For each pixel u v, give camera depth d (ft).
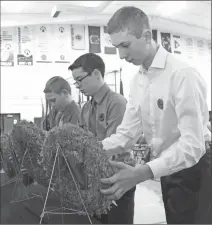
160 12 20.30
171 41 23.30
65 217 3.62
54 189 3.19
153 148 4.04
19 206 4.28
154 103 3.80
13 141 4.45
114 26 3.24
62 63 20.36
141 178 2.94
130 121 4.25
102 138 4.86
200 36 24.29
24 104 19.35
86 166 2.77
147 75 3.84
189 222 3.95
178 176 4.00
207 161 3.80
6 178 5.89
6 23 18.31
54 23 20.02
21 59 19.61
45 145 2.97
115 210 4.44
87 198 2.86
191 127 3.21
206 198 3.80
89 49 20.99
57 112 7.41
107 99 4.82
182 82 3.34
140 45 3.31
